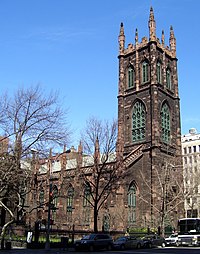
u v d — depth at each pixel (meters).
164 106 79.44
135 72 82.06
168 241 57.31
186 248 50.84
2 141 43.31
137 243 50.59
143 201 69.00
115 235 60.12
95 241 46.00
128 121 80.06
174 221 69.81
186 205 105.56
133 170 70.62
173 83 84.56
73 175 80.06
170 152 76.19
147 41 82.06
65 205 80.69
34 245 47.19
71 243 49.75
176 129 80.69
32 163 43.91
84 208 75.94
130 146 77.38
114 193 66.44
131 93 81.19
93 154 63.06
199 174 92.88
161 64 82.06
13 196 44.12
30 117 40.94
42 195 84.19
